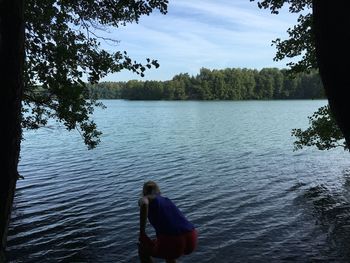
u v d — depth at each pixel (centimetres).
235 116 9162
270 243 1339
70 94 950
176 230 464
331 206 1831
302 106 13862
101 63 909
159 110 12750
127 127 6725
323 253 1257
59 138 5197
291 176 2553
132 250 1286
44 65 894
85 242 1367
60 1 812
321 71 295
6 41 307
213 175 2578
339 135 1393
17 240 1400
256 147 3988
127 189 2180
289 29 1161
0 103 308
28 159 3306
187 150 3800
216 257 1212
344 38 274
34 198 1989
